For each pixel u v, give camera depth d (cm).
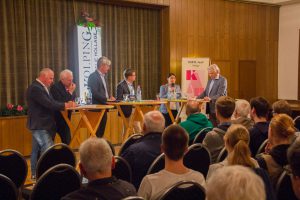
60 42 757
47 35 742
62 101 543
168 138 217
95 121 538
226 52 989
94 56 775
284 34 1073
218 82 674
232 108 355
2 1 686
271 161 237
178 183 198
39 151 499
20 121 655
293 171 164
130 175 295
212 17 958
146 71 894
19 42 709
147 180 216
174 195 197
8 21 695
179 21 902
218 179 107
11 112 658
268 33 1065
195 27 930
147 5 865
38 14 730
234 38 1002
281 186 223
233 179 105
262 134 349
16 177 331
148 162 296
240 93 1024
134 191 189
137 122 627
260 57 1055
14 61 703
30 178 513
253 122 380
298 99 1052
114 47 839
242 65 1023
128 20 859
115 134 792
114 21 837
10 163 324
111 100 596
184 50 913
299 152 162
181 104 683
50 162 340
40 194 247
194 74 895
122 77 855
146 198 213
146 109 651
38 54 732
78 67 752
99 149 186
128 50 862
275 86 1091
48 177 247
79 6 781
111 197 179
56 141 679
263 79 1066
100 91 589
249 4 1023
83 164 187
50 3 743
